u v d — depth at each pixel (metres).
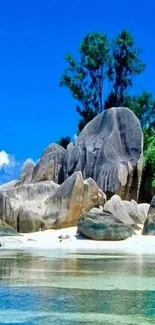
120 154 45.50
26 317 11.31
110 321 10.93
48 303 12.77
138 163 44.66
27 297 13.58
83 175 45.00
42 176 46.47
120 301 13.02
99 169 44.47
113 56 70.94
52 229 37.81
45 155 47.72
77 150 46.31
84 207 38.81
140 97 70.06
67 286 15.44
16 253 26.86
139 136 46.03
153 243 32.81
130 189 44.31
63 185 39.03
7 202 37.69
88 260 23.00
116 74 70.88
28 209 37.56
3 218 37.41
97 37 70.50
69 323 10.75
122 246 31.47
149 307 12.30
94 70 70.50
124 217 38.09
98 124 47.91
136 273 18.39
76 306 12.42
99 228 34.09
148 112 70.12
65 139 66.31
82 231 34.81
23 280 16.66
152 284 15.83
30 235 35.91
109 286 15.43
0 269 19.47
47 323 10.76
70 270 19.27
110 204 38.41
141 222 39.00
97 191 39.66
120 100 70.69
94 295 13.88
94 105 70.56
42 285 15.59
